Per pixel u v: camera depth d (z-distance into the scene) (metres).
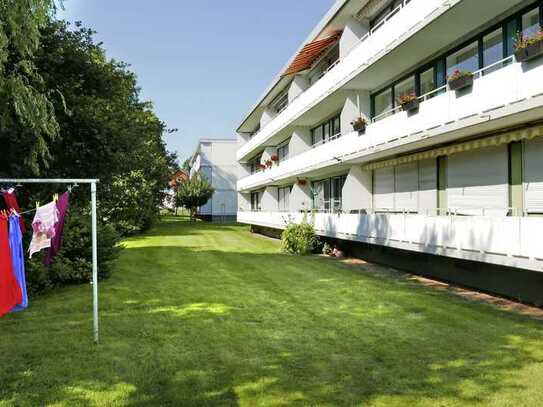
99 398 5.22
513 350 6.62
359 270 15.06
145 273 14.09
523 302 9.78
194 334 7.57
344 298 10.37
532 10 10.60
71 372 5.98
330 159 19.62
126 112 15.77
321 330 7.78
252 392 5.31
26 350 6.82
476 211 12.71
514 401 4.98
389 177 17.59
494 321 8.20
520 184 11.13
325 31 20.38
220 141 56.88
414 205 15.84
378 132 15.66
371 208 18.92
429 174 14.93
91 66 13.78
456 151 13.03
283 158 33.28
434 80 14.47
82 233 12.27
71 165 13.52
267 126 31.64
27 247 10.30
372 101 18.55
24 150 10.45
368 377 5.70
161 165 38.06
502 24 11.51
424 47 13.79
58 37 12.97
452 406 4.89
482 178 12.45
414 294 10.80
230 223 49.81
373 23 18.27
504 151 11.63
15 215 6.22
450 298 10.34
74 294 10.73
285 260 17.80
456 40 13.20
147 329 7.88
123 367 6.13
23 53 8.52
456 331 7.62
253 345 6.99
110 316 8.77
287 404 5.00
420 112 13.13
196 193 51.22
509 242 9.12
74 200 14.06
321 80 20.36
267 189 34.66
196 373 5.90
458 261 12.07
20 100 8.19
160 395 5.28
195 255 19.41
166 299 10.26
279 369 6.01
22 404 5.09
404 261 14.91
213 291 11.20
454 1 10.90
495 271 10.66
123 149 14.59
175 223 49.66
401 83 16.45
